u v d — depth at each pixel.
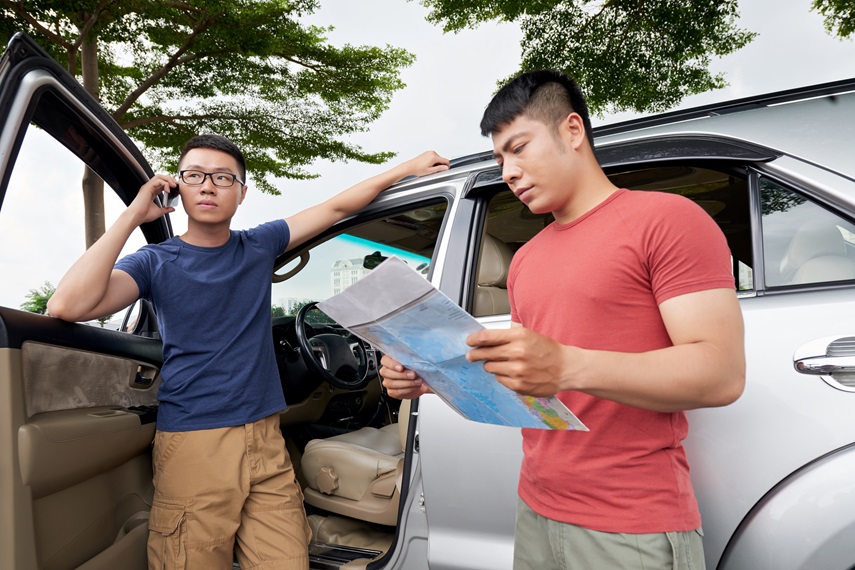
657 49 11.30
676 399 0.83
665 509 0.94
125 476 1.77
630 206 0.98
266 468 1.70
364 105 14.19
